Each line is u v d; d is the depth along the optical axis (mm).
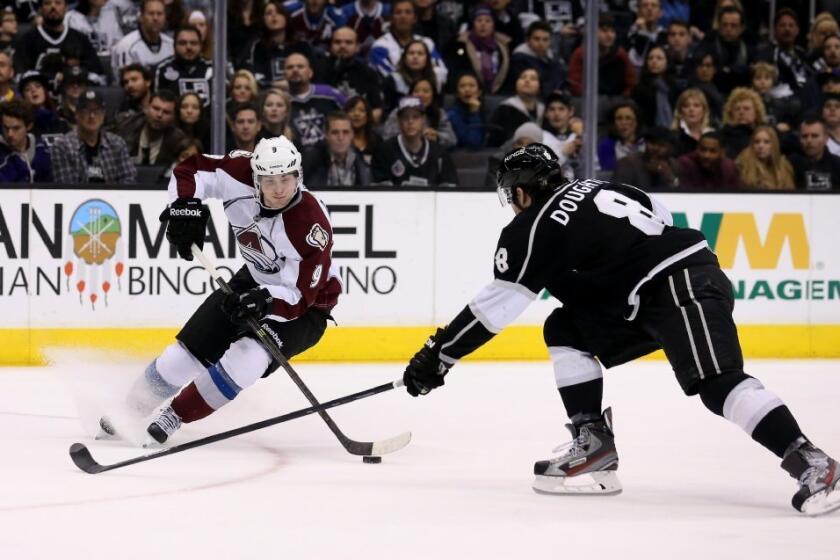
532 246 5320
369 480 5973
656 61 13484
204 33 12633
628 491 5762
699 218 11500
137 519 5016
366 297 11016
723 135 12953
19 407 8266
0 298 10430
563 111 12898
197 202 6699
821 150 12977
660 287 5391
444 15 13812
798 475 5082
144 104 12227
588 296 5508
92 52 12719
